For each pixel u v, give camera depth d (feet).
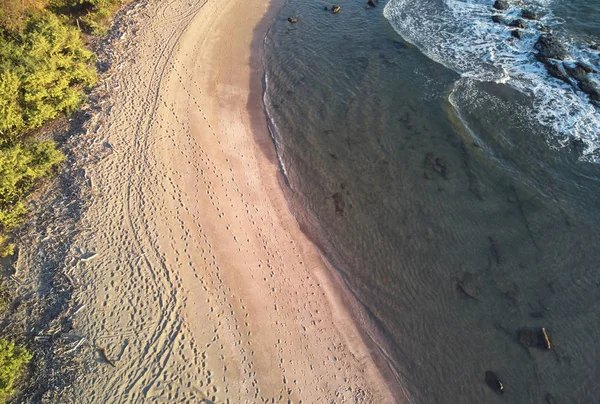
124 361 50.24
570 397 47.83
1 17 83.71
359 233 64.75
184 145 75.05
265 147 77.82
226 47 98.73
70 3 100.37
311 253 63.46
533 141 71.72
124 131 76.07
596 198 63.82
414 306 56.80
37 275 57.26
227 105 84.53
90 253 59.41
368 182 70.28
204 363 50.72
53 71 77.41
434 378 50.96
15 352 49.47
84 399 47.42
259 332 54.13
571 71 81.25
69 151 71.51
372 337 55.11
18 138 73.31
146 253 60.13
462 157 71.05
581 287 55.47
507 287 56.49
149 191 67.51
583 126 72.64
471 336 53.31
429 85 84.12
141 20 102.27
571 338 51.60
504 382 49.47
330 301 58.44
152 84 85.81
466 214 64.03
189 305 55.47
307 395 49.57
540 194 64.95
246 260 61.26
